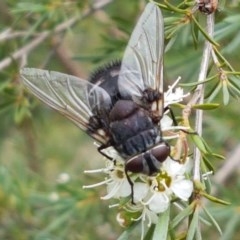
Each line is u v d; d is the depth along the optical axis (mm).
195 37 267
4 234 339
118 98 251
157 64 251
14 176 341
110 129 250
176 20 265
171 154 250
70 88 252
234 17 290
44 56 345
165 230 249
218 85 259
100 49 324
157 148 248
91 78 256
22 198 336
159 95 250
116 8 344
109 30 344
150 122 249
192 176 251
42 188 342
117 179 251
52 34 319
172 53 322
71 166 400
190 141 257
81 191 327
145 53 252
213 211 315
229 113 341
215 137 340
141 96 250
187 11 264
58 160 401
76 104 252
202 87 255
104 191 327
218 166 338
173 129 251
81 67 377
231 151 339
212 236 332
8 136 384
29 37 323
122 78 251
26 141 385
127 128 249
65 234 331
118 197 253
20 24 329
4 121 372
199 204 249
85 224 332
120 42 322
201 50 321
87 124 251
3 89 314
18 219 338
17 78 314
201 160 251
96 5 318
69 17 322
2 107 316
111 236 334
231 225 315
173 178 250
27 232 338
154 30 252
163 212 250
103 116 251
